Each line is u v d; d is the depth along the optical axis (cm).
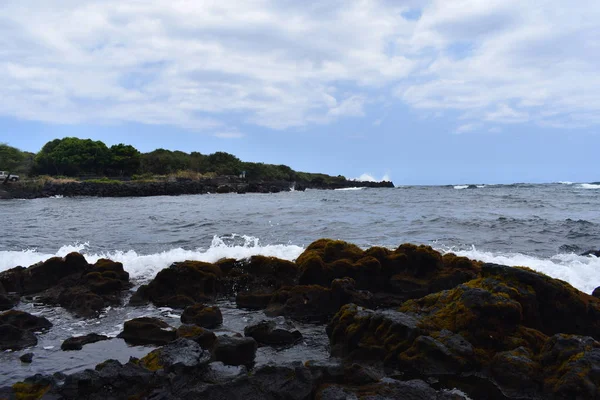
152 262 1603
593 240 2102
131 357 803
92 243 2206
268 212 3716
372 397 661
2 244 2206
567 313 963
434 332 865
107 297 1280
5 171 10144
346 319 935
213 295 1308
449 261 1375
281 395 684
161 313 1189
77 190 8425
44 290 1397
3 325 971
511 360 780
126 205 5403
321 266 1284
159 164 12644
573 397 706
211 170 13350
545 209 3759
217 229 2622
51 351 927
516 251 1850
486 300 886
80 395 683
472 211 3619
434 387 782
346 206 4422
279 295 1218
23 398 673
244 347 855
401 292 1292
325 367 750
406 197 6300
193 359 735
